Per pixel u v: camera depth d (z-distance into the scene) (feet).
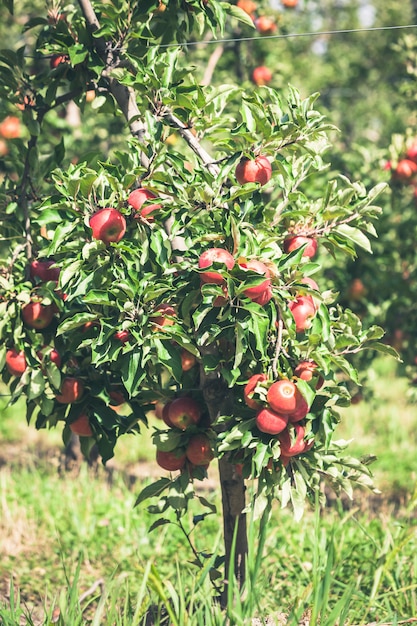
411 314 21.34
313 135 14.51
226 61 24.12
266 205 16.05
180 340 14.08
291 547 18.03
